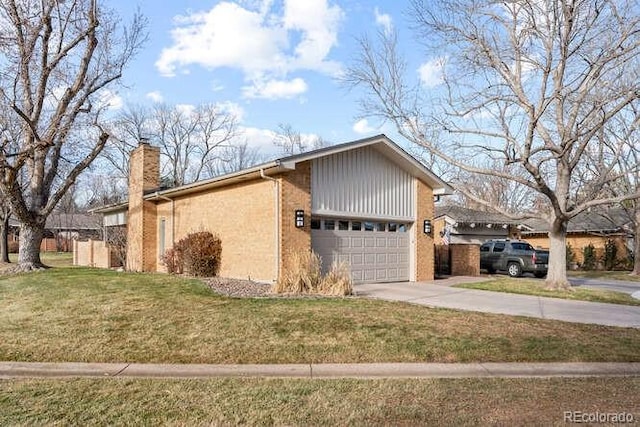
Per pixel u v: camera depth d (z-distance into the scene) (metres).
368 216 15.02
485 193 31.44
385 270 15.76
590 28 12.44
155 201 19.61
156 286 11.57
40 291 11.19
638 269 22.89
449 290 13.72
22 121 17.70
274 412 4.43
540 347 6.93
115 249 22.75
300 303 9.67
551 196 13.53
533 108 12.27
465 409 4.53
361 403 4.69
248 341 7.01
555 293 13.49
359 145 14.13
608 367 6.19
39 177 17.73
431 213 17.28
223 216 15.21
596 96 12.95
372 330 7.62
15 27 16.53
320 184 13.66
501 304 11.16
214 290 11.25
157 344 6.87
